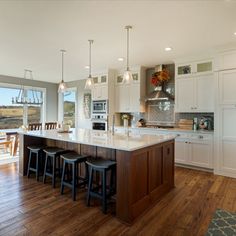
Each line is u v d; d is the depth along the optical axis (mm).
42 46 3781
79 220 2287
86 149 3279
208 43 3607
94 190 2729
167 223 2238
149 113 5691
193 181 3602
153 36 3283
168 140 3096
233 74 3762
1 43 3623
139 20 2736
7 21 2775
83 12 2523
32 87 7270
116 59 4699
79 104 7434
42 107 7656
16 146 5574
